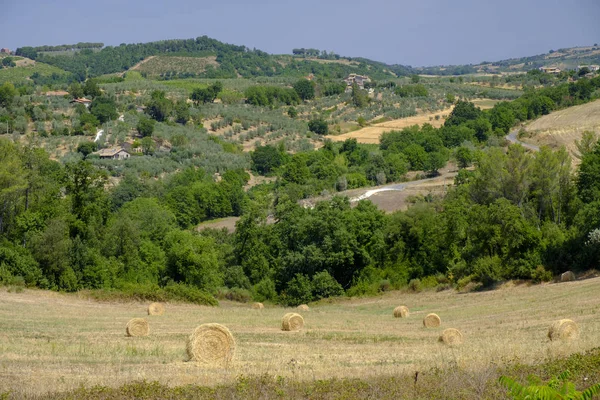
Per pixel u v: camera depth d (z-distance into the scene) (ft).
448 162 459.73
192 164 421.18
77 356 75.41
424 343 90.43
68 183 221.25
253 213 249.75
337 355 75.92
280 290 228.84
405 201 316.81
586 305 118.21
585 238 172.86
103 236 210.79
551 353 64.95
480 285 184.75
